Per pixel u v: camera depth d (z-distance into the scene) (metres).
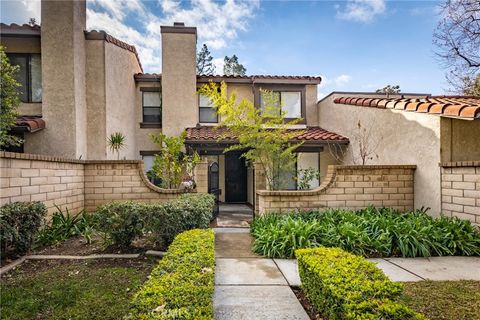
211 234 4.66
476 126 7.06
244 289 3.90
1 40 11.11
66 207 7.46
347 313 2.38
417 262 5.04
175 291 2.44
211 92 9.41
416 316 2.29
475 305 3.45
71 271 4.55
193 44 13.49
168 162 9.61
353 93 13.17
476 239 5.56
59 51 10.57
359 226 5.95
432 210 7.09
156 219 5.53
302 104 13.97
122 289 3.91
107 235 5.68
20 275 4.39
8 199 5.43
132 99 13.52
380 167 7.72
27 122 9.64
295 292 3.86
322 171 12.66
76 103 10.66
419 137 7.56
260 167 9.21
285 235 5.62
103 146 11.35
